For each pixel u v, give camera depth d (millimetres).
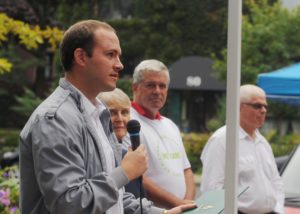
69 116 4301
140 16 37719
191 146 26141
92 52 4461
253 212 7609
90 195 4141
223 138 7430
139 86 6926
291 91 12641
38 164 4180
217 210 4941
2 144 32438
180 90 36344
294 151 9766
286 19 26172
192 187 7113
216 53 36969
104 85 4504
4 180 8414
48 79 41438
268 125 28109
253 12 28688
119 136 6367
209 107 36281
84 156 4320
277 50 26016
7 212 7391
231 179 4277
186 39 37125
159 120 7023
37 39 10633
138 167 4371
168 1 36969
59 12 35469
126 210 5012
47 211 4301
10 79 40000
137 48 37500
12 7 19469
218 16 36875
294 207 8523
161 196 6652
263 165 7762
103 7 38219
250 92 7668
